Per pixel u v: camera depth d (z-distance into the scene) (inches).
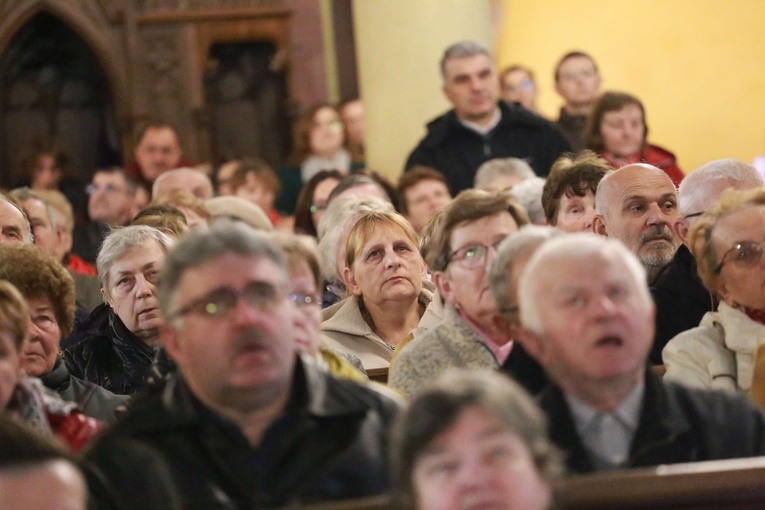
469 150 717.9
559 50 1020.5
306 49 1114.1
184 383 292.0
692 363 369.1
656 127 994.7
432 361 354.9
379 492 281.7
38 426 325.7
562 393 291.3
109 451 284.8
